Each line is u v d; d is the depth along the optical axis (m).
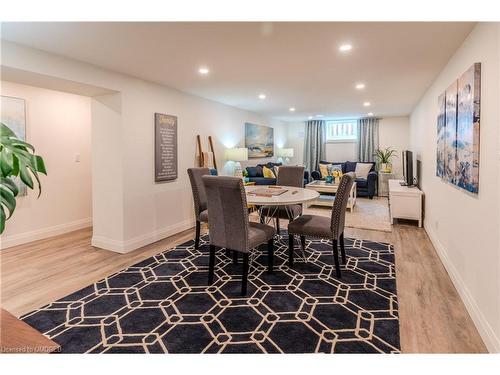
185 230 4.52
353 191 6.13
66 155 4.43
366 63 3.13
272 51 2.75
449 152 2.81
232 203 2.41
